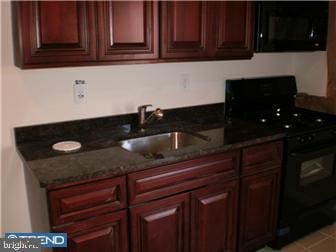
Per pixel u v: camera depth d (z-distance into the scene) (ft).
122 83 7.17
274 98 9.39
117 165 5.22
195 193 6.14
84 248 5.12
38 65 5.19
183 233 6.17
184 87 8.05
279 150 7.22
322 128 7.77
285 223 7.73
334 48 8.66
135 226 5.56
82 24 5.38
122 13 5.69
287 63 10.00
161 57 6.29
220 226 6.66
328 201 8.59
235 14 7.02
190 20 6.47
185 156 5.77
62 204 4.82
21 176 6.42
